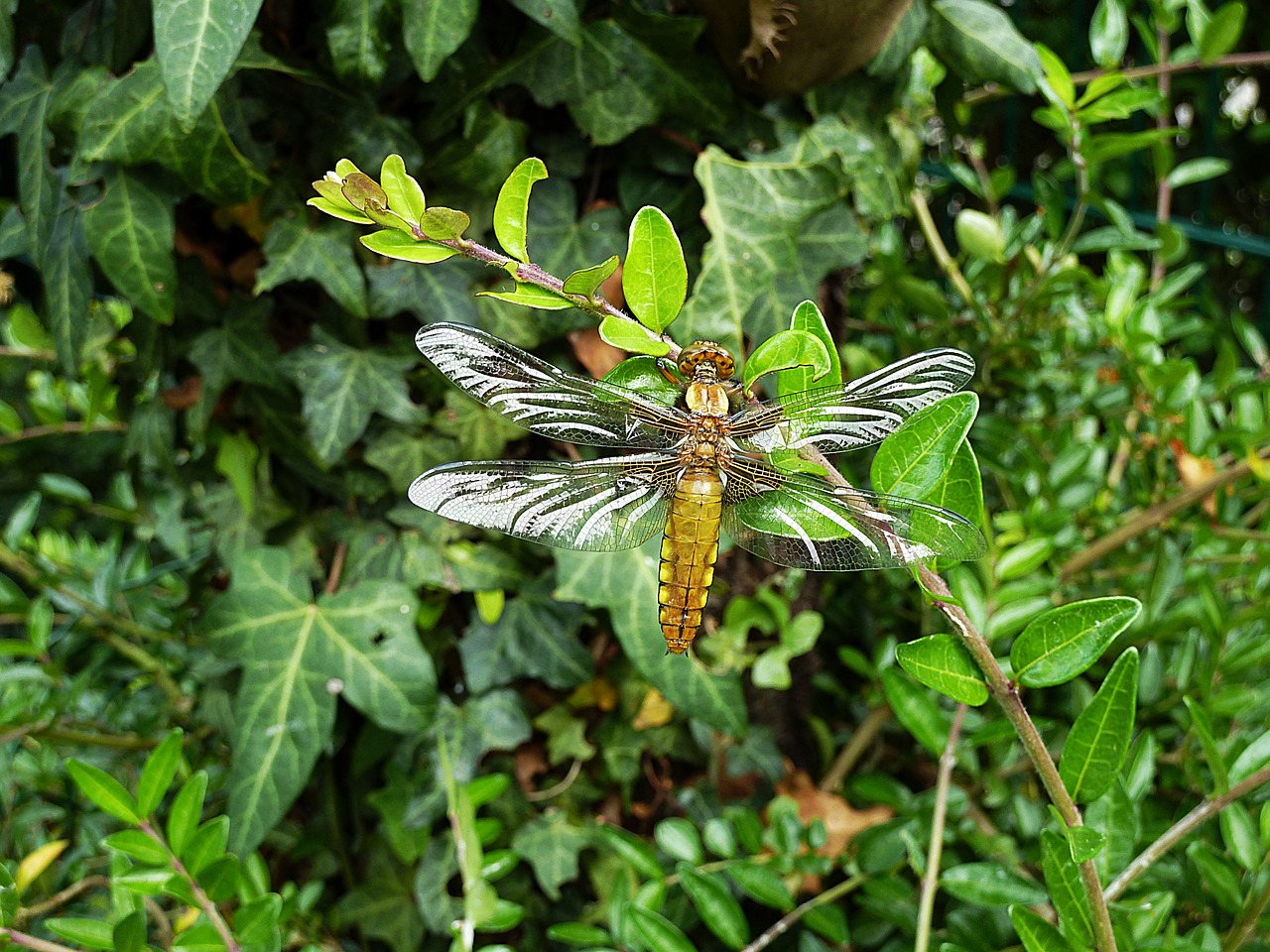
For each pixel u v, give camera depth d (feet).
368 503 0.69
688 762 0.72
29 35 0.67
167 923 0.66
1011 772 0.70
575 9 0.55
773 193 0.64
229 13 0.48
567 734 0.69
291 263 0.61
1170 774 0.71
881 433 0.43
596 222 0.65
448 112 0.61
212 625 0.64
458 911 0.68
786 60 0.60
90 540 1.16
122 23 0.58
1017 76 0.69
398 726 0.64
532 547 0.68
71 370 0.62
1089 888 0.40
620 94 0.61
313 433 0.64
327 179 0.35
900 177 0.72
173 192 0.60
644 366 0.46
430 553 0.67
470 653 0.68
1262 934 0.54
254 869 0.61
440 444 0.66
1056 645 0.39
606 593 0.64
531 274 0.36
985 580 0.61
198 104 0.47
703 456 0.45
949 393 0.43
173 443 0.73
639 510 0.48
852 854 0.64
